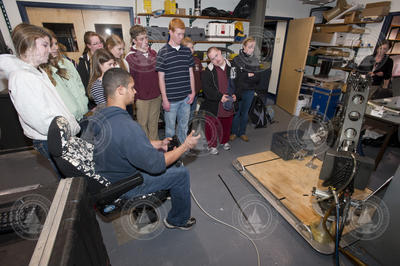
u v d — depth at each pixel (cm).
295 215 166
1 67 111
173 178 130
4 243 64
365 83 132
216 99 240
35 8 294
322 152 243
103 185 106
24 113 112
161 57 210
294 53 425
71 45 328
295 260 142
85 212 60
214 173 231
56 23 310
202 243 153
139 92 232
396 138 292
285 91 458
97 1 310
